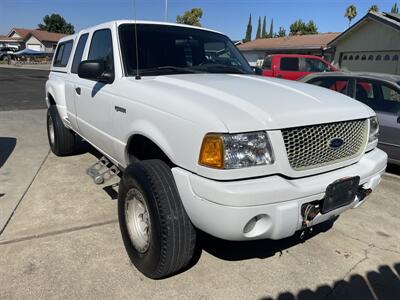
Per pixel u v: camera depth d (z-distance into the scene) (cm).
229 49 433
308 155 249
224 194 219
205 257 319
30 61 5919
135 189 278
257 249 335
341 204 269
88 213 390
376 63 1783
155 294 270
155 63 357
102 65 336
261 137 229
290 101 264
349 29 1856
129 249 297
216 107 240
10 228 354
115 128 335
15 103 1307
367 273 306
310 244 347
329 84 675
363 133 292
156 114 269
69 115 493
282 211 233
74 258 309
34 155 607
